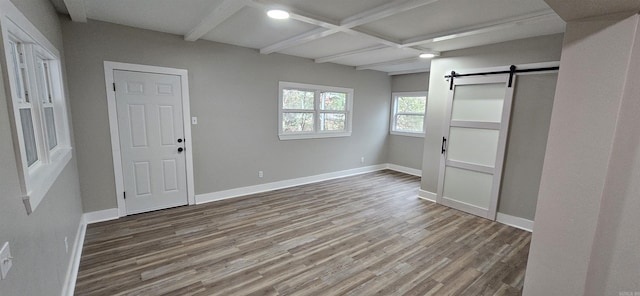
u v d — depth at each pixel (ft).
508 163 11.97
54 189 6.40
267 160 16.10
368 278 7.94
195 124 13.15
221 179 14.40
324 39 12.31
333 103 19.38
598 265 3.66
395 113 22.90
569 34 3.62
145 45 11.42
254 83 14.87
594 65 3.47
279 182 16.87
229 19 10.00
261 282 7.63
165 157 12.53
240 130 14.70
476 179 13.05
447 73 13.79
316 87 17.62
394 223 11.93
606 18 3.34
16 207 3.98
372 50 13.80
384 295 7.23
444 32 10.61
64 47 9.84
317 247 9.65
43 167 6.03
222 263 8.49
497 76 11.92
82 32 10.12
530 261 4.24
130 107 11.44
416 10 8.54
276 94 15.87
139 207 12.16
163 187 12.66
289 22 10.22
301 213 12.82
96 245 9.35
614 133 3.39
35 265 4.66
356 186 17.76
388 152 23.61
